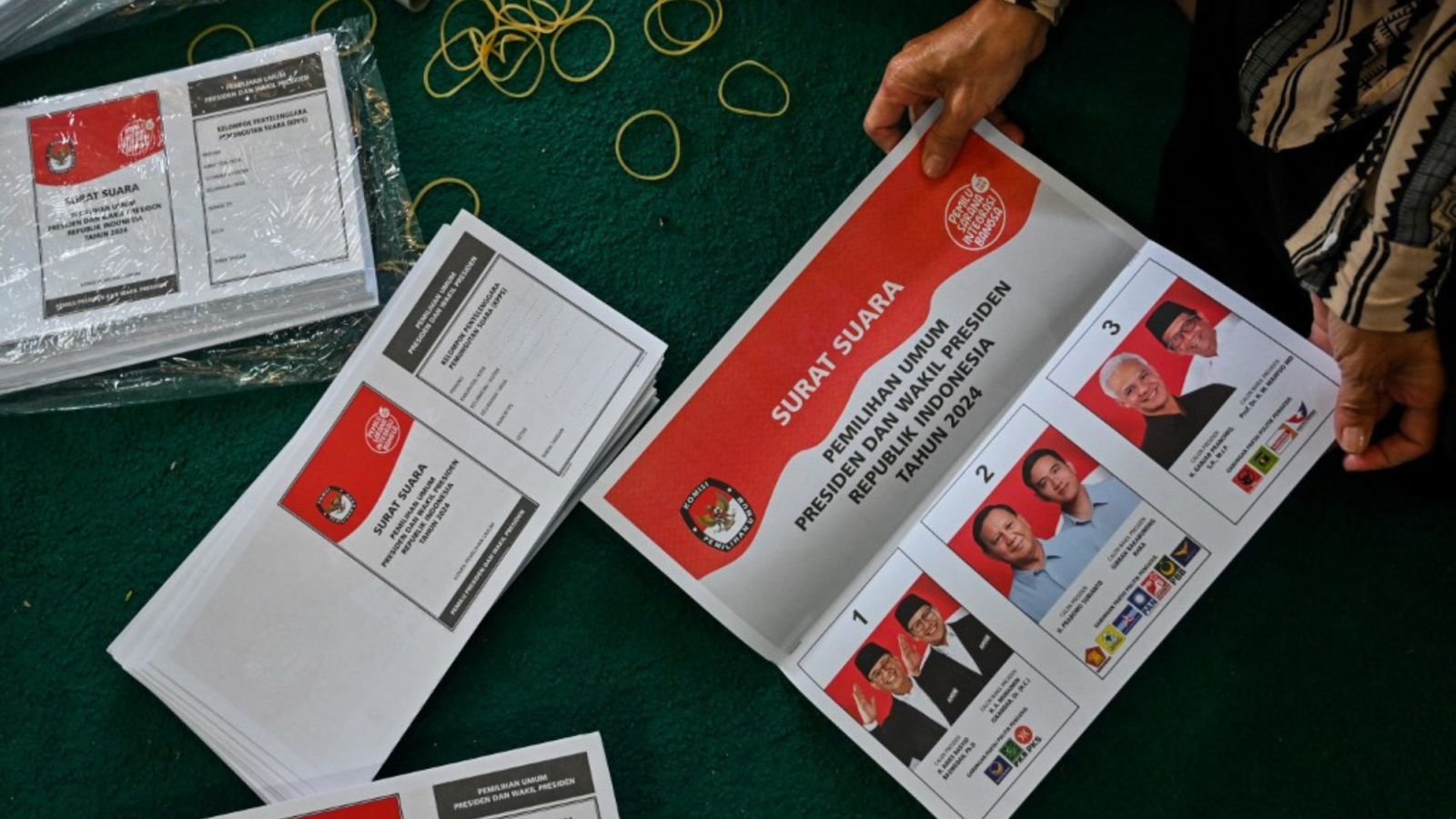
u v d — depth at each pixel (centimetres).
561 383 81
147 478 83
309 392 83
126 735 81
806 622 80
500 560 80
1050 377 80
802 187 84
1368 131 69
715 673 81
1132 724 79
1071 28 83
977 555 79
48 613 82
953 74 75
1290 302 78
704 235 84
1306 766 79
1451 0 58
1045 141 83
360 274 81
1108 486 78
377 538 80
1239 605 80
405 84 85
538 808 77
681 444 81
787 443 81
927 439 81
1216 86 76
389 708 79
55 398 83
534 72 85
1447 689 78
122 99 83
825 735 80
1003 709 78
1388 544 79
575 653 81
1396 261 62
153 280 82
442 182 84
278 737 79
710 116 84
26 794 80
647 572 82
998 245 81
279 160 83
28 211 83
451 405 81
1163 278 79
